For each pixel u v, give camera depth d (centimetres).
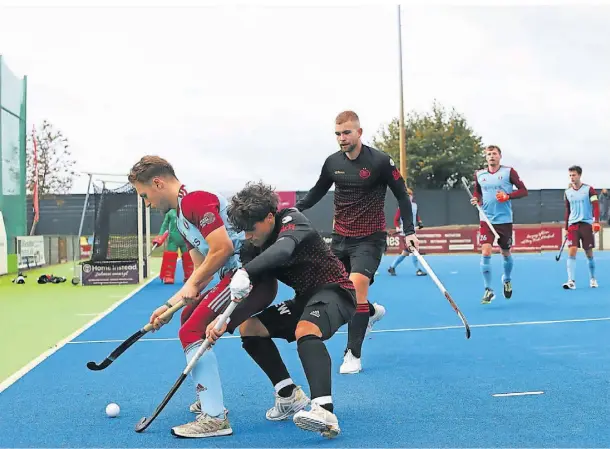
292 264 369
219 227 358
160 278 1386
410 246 520
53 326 764
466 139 4356
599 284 1172
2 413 402
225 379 485
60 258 2088
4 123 1575
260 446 338
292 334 383
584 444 332
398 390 446
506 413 388
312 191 563
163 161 371
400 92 2744
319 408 335
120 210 1459
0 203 1546
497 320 753
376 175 524
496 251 2284
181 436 353
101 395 445
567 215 1120
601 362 523
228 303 368
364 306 508
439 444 335
